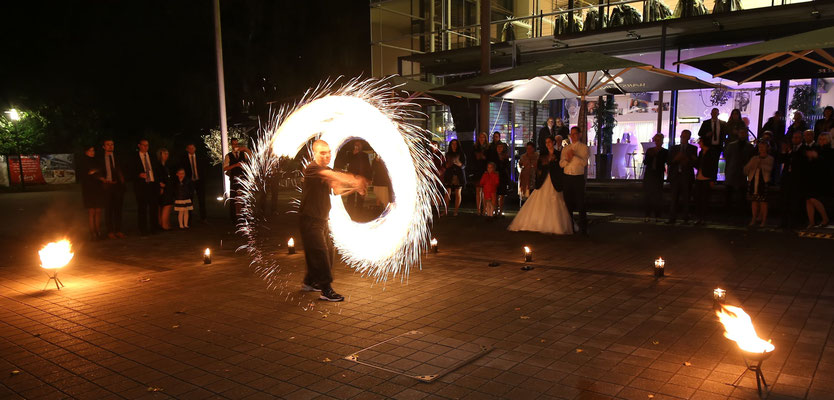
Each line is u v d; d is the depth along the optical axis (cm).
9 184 2503
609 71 1134
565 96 1337
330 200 604
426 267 765
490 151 1306
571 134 1004
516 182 1819
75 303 607
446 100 1514
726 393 360
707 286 638
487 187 1235
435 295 620
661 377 387
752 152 1160
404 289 648
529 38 1772
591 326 502
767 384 371
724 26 1493
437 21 2156
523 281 679
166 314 561
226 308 579
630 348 445
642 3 1664
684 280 669
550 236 1015
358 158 1374
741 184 1172
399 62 2269
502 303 583
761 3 1472
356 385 384
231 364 427
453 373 401
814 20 1379
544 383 381
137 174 1103
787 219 1051
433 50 2180
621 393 363
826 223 1041
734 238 957
